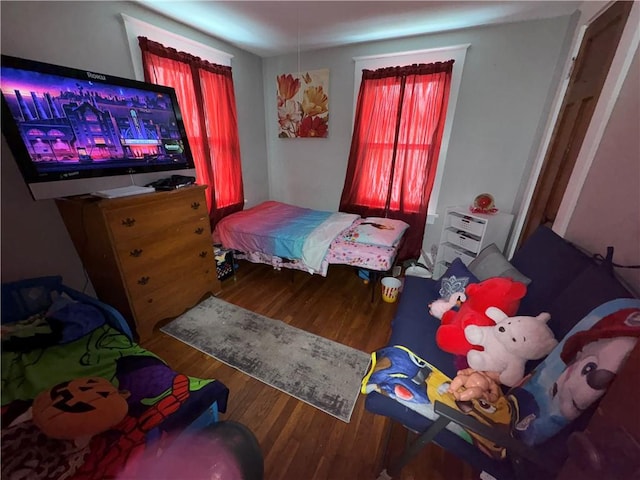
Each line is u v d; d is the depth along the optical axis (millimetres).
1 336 1230
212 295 2480
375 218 2873
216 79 2686
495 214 2420
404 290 1895
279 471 1170
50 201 1690
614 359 674
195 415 1021
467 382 1013
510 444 784
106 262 1677
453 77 2541
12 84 1345
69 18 1649
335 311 2285
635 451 400
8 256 1558
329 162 3418
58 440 880
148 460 858
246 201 3508
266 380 1607
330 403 1474
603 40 1487
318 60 3055
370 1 1888
